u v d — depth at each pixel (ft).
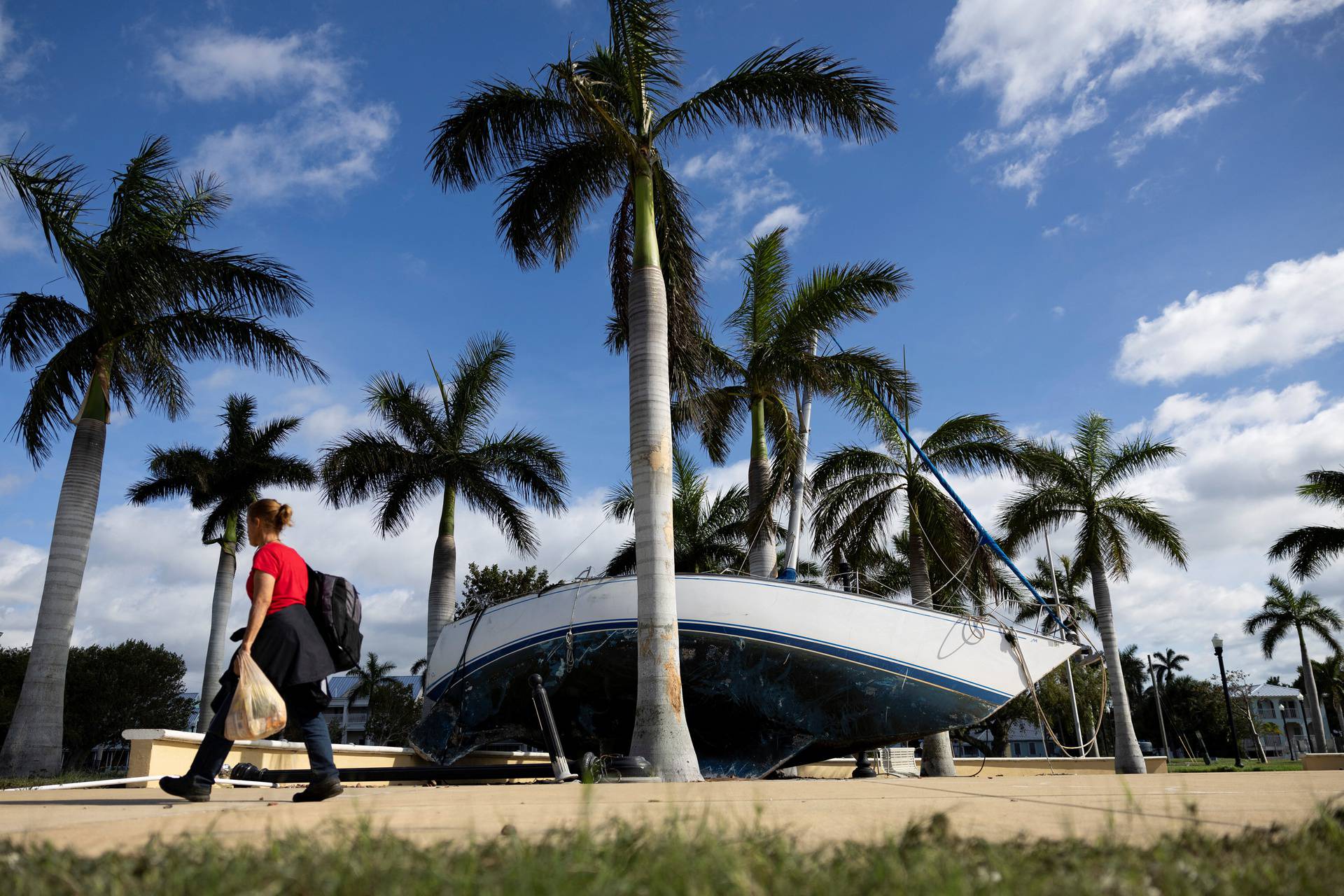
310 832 7.56
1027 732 280.51
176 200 51.98
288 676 14.74
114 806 13.84
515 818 10.15
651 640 34.58
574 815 10.52
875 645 41.65
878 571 109.70
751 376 63.87
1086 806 11.44
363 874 5.42
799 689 41.24
